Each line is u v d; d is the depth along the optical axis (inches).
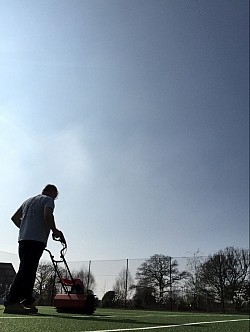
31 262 140.9
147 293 773.9
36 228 143.3
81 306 179.2
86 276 790.5
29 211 146.6
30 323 84.2
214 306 761.6
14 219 155.4
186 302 764.0
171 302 764.0
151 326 96.0
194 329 95.7
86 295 184.4
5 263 596.1
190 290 771.4
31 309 138.4
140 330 80.5
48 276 677.3
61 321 96.7
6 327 72.2
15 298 136.1
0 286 570.3
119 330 77.5
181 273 780.0
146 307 765.3
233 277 783.1
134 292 775.1
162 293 771.4
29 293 140.5
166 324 110.2
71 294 182.7
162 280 777.6
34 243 141.5
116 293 779.4
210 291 774.5
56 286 669.3
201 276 781.9
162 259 788.0
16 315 117.4
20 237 143.3
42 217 146.6
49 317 115.4
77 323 92.9
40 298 670.5
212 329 100.4
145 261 786.8
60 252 176.2
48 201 148.1
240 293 773.9
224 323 143.0
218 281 779.4
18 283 137.5
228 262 791.7
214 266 788.0
